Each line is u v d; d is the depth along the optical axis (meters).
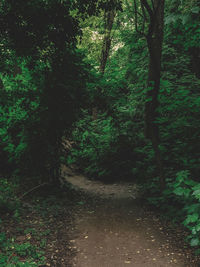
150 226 5.82
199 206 4.34
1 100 7.56
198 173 6.32
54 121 7.80
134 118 12.14
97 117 13.61
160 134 8.30
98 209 7.13
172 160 7.47
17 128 8.06
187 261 4.32
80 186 10.16
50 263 4.21
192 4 6.18
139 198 8.09
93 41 14.10
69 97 7.55
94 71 8.23
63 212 6.54
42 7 5.77
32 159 8.02
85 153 11.85
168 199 6.57
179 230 5.46
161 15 7.73
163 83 8.07
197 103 6.61
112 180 11.09
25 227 5.30
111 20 14.25
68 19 6.12
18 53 6.30
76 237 5.27
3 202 5.96
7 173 8.98
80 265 4.24
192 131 7.06
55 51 6.91
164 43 11.37
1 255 4.14
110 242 5.08
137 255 4.57
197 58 9.85
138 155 10.95
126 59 14.88
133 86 12.30
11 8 5.61
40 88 7.77
